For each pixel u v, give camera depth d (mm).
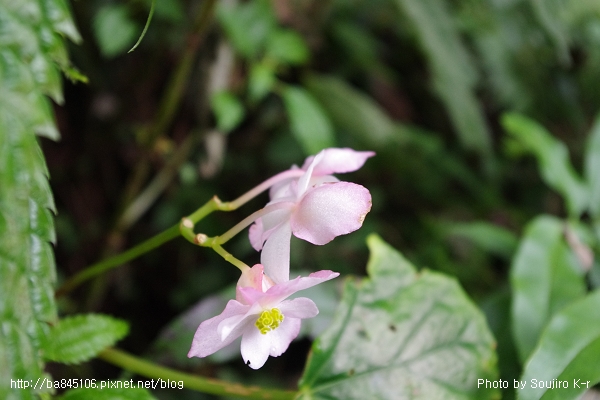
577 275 261
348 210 208
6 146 186
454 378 236
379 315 242
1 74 187
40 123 190
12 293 188
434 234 380
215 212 381
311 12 385
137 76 354
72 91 359
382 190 420
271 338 212
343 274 369
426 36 334
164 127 289
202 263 386
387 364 237
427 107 468
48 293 194
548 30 288
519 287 255
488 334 242
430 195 420
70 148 371
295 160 385
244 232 377
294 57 323
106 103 361
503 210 415
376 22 441
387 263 248
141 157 297
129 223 308
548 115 434
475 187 417
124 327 229
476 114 365
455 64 345
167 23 329
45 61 192
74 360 221
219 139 316
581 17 386
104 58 350
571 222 277
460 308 244
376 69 425
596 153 290
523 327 249
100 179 378
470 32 389
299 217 211
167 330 255
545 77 417
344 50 414
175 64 343
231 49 316
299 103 314
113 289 381
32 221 191
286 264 211
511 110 424
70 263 365
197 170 342
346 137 394
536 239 265
